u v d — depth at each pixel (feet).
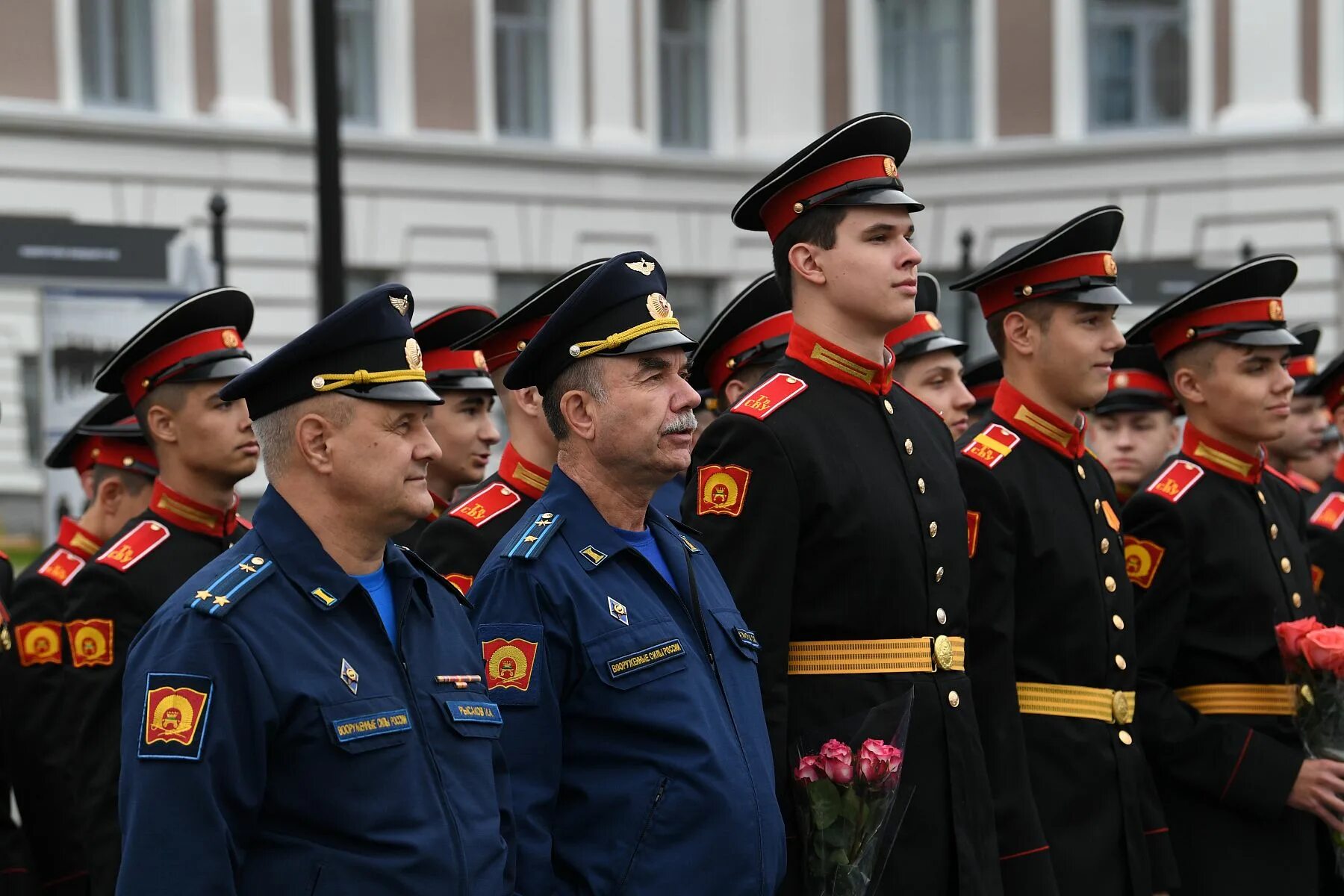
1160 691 23.53
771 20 99.19
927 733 18.81
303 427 15.35
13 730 24.03
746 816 16.48
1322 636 22.47
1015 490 21.45
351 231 88.53
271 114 85.81
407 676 15.33
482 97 92.43
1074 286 21.83
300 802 14.61
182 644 14.55
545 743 16.49
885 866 18.44
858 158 19.35
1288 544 24.73
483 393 25.43
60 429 34.88
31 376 87.76
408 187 90.12
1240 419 24.09
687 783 16.42
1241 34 91.40
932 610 19.20
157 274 35.55
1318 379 31.09
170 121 82.69
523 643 16.66
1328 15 90.48
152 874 14.05
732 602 18.04
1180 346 24.47
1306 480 36.06
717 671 17.24
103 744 21.81
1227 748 22.93
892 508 19.07
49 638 24.52
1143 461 31.89
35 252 34.42
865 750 17.60
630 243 95.91
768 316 25.27
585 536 17.15
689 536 18.37
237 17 85.15
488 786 15.55
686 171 97.40
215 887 14.07
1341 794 22.74
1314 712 22.72
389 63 90.48
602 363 17.10
